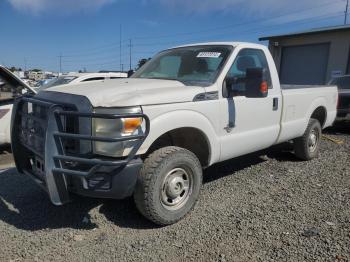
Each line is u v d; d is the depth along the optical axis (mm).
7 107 7086
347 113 10078
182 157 4004
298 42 21500
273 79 5520
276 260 3295
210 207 4508
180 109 4035
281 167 6305
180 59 5203
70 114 3576
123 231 3930
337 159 6922
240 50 4996
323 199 4754
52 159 3598
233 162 6605
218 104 4473
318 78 21031
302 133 6422
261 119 5219
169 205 4016
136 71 5727
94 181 3623
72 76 12328
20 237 3807
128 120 3535
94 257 3416
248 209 4438
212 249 3508
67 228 4012
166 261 3326
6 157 7113
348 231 3809
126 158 3574
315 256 3342
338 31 19547
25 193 5062
